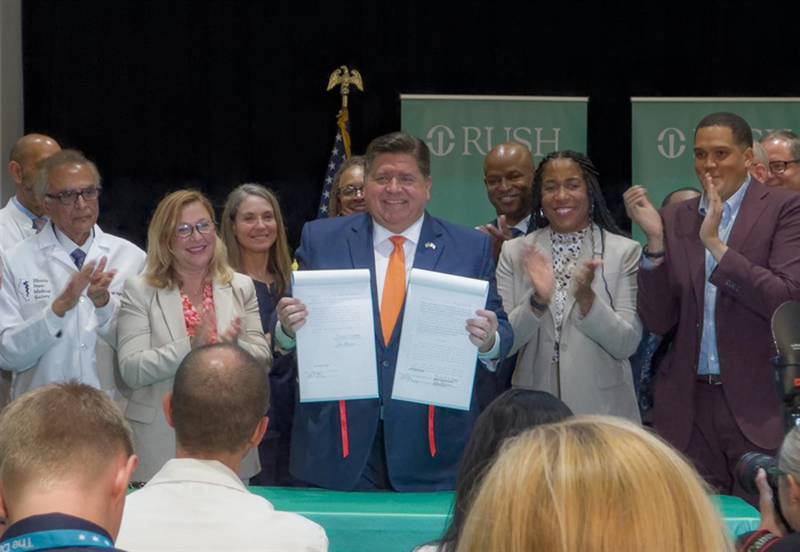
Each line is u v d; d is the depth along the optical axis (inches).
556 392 162.1
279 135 323.9
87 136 316.8
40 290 169.3
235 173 322.7
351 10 324.8
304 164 324.8
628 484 41.9
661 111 299.3
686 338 150.4
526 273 164.1
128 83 318.0
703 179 152.6
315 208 324.5
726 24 322.7
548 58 325.4
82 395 61.7
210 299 158.1
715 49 323.3
